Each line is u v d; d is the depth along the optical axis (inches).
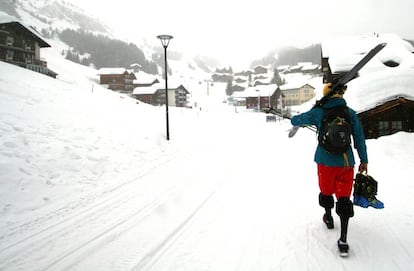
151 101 3056.1
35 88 488.4
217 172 287.0
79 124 361.1
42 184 212.5
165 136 452.4
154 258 126.3
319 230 145.0
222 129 772.0
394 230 140.3
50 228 156.8
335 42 829.2
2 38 1520.7
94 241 142.4
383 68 585.3
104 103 566.3
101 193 215.8
